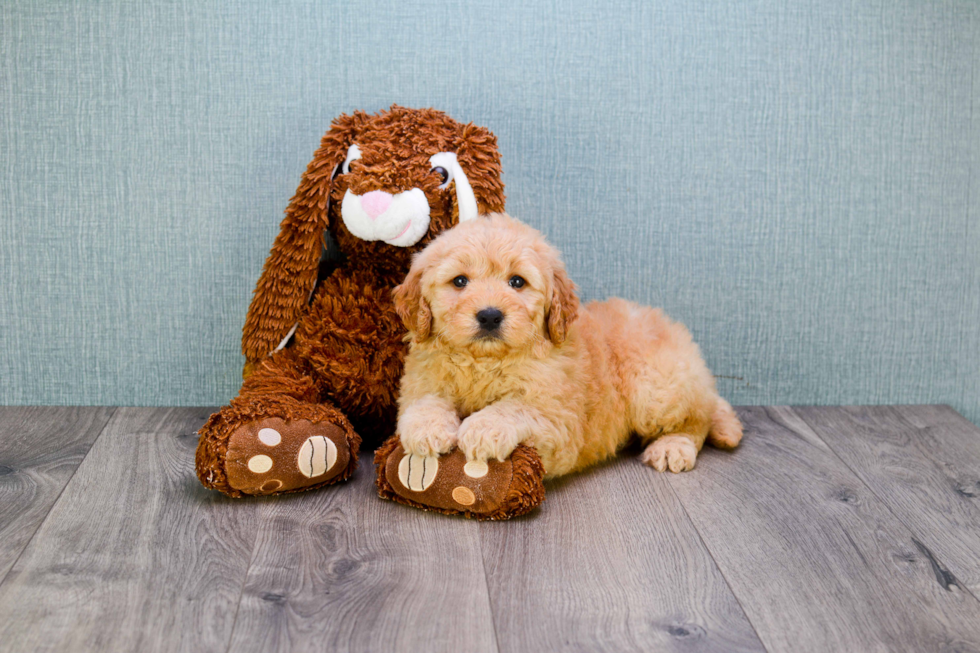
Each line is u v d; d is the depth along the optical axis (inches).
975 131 83.4
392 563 54.5
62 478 66.4
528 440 61.8
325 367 69.4
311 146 79.6
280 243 71.3
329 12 77.5
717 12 79.8
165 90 77.8
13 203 78.9
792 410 86.4
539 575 53.4
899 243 85.1
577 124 80.8
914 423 83.0
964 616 49.9
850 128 82.7
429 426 60.5
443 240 63.0
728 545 57.8
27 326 81.6
